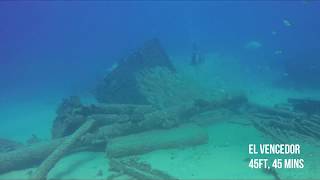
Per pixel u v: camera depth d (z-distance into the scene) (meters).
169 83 15.17
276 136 11.96
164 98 14.30
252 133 12.68
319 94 18.78
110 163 10.16
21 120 17.17
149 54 17.92
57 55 49.53
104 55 43.44
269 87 20.88
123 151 10.83
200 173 9.44
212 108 14.67
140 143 11.08
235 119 14.24
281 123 12.86
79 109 11.68
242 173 9.33
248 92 19.09
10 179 9.99
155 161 10.42
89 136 11.28
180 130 12.09
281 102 17.20
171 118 12.49
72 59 42.38
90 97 20.48
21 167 10.88
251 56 33.03
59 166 10.62
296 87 20.84
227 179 9.01
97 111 12.08
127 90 15.01
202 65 24.84
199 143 11.69
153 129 12.22
